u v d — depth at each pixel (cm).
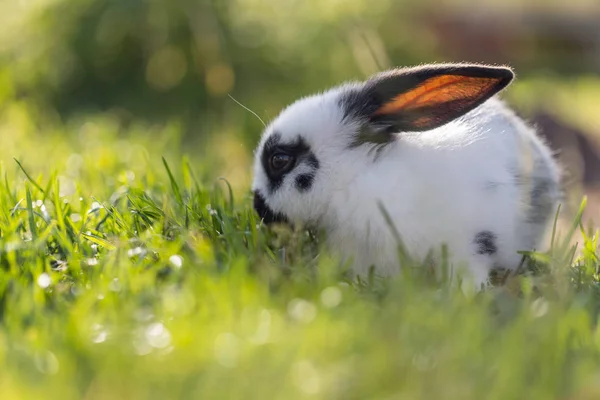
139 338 432
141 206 660
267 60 1397
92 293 489
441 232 625
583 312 484
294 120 678
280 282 528
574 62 2286
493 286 600
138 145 1005
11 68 1391
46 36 1431
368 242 638
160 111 1368
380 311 481
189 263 540
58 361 414
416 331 438
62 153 973
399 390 400
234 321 451
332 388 396
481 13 2230
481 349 428
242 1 1438
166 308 466
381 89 663
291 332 434
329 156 660
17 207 624
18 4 1460
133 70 1423
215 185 773
